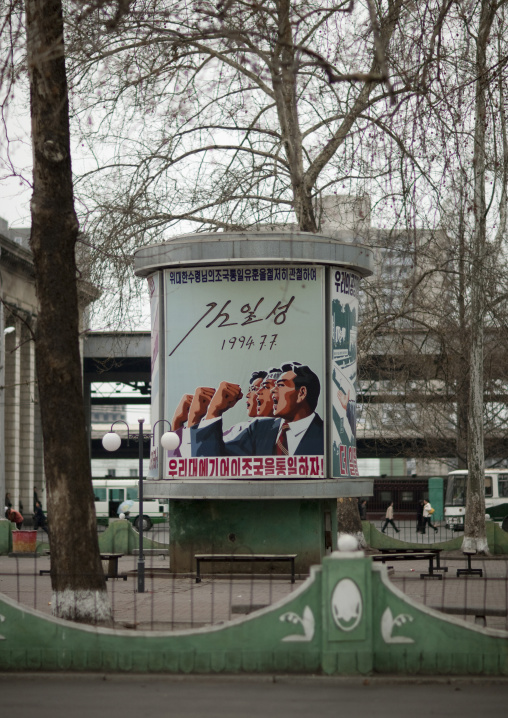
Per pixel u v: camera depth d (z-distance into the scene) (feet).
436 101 52.60
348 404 74.95
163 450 74.28
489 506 188.14
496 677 35.91
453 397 153.38
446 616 36.50
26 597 62.08
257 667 36.63
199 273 73.72
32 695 34.12
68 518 43.86
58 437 44.27
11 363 177.37
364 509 179.52
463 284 120.26
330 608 36.27
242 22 49.75
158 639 37.19
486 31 60.70
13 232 177.78
